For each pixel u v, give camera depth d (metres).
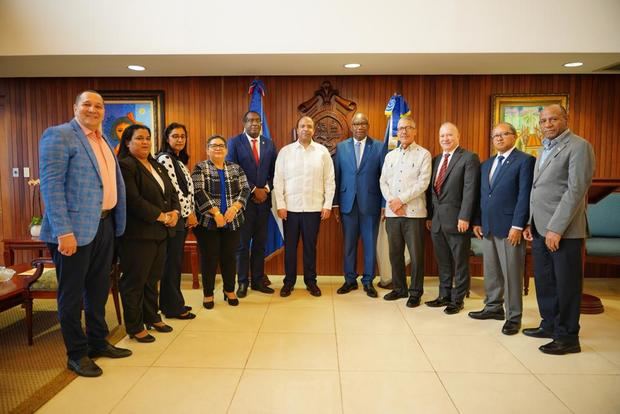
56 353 2.72
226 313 3.44
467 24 3.61
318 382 2.30
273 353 2.68
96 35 3.64
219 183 3.43
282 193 3.93
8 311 3.60
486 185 3.20
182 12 3.64
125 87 4.74
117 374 2.40
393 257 3.79
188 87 4.73
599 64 4.09
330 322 3.24
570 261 2.65
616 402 2.11
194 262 4.27
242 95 4.73
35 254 4.89
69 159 2.27
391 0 3.62
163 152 3.21
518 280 3.03
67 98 4.73
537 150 4.66
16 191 4.84
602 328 3.15
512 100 4.62
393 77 4.67
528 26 3.59
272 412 2.02
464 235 3.43
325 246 4.82
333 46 3.65
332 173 3.94
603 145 4.64
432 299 3.88
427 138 4.71
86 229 2.30
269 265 4.91
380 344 2.82
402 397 2.15
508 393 2.19
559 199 2.69
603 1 3.55
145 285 2.96
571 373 2.41
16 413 2.00
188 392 2.20
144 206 2.64
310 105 4.69
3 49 3.64
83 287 2.39
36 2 3.61
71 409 2.04
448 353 2.68
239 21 3.64
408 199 3.55
